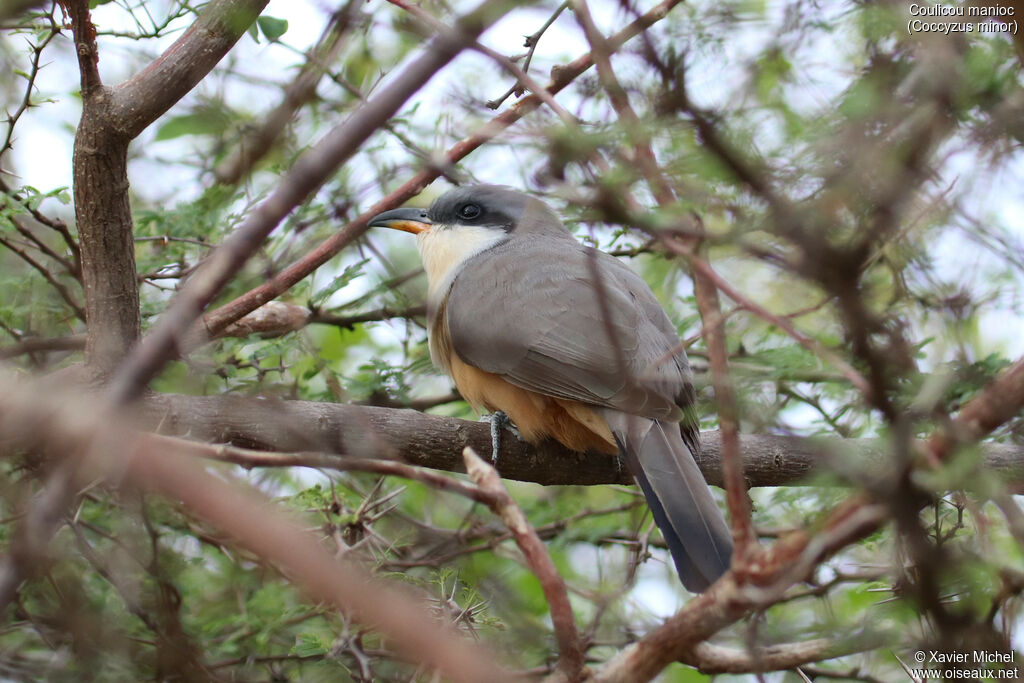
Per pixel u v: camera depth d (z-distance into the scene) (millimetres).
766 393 9992
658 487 8562
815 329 10227
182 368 10836
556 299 10008
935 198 6379
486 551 11484
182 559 9812
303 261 9406
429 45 6109
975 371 7523
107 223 7871
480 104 9008
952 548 6703
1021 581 6426
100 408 5094
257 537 4098
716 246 5727
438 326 11125
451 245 11711
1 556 8055
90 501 9953
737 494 5066
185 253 11023
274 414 8750
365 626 8109
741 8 7195
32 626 9453
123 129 7477
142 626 9602
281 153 11242
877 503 4973
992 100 5914
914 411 5469
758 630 6719
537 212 12031
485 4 5914
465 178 9539
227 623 10047
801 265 5109
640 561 10430
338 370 12953
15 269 11242
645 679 5297
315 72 10117
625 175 5453
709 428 11273
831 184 5473
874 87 6055
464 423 9828
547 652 10062
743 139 5918
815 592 9867
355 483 11234
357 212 11180
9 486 8344
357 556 9180
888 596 9195
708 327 5199
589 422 9602
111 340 8078
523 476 10320
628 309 9984
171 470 4180
